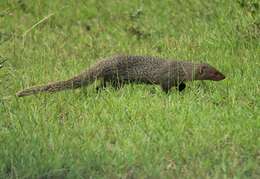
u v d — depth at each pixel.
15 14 18.77
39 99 12.18
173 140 10.04
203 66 12.80
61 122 11.17
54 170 9.14
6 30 17.61
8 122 11.24
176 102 11.68
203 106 11.47
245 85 12.52
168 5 18.45
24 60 15.01
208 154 9.70
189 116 10.91
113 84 12.73
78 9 19.03
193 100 11.80
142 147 9.87
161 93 12.50
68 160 9.42
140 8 17.95
